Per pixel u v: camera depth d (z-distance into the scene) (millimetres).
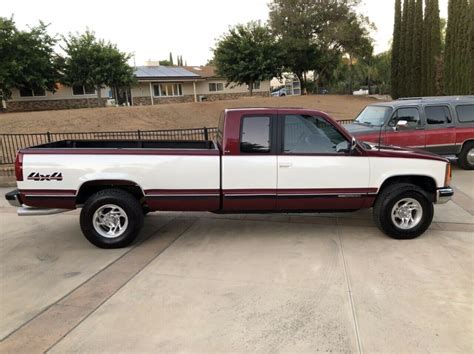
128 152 4777
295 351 2822
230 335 3037
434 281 3854
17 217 6551
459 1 16578
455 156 9305
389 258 4441
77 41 25219
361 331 3043
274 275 4082
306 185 4910
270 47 28922
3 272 4332
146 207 5191
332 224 5754
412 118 8828
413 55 22484
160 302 3570
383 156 4961
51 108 27781
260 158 4836
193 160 4797
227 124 4805
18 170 4703
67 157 4719
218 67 29781
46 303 3604
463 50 16484
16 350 2898
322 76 34000
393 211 4984
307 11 29500
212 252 4777
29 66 22750
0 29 21516
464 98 9289
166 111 21297
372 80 45625
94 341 2992
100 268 4375
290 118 4852
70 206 4832
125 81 26672
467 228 5438
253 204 4969
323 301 3514
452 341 2900
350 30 28859
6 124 16828
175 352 2844
